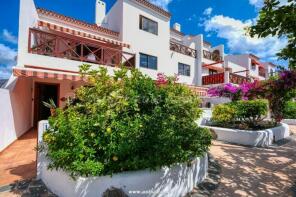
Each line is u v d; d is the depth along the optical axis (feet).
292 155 28.43
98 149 14.85
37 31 41.22
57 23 53.31
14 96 33.60
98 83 17.80
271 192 17.17
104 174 14.17
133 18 64.85
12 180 18.42
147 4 68.03
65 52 48.26
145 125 16.06
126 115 16.53
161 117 17.16
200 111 20.20
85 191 13.73
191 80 87.81
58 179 15.51
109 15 70.44
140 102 18.02
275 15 12.37
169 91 19.42
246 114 41.65
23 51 39.65
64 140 14.75
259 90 40.40
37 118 48.78
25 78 40.88
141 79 18.97
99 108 16.17
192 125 19.42
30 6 40.88
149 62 68.18
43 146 18.21
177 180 16.43
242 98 45.75
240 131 35.50
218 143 35.58
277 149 31.86
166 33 74.23
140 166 14.89
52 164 15.57
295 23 12.33
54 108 18.13
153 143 15.56
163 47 72.79
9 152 27.17
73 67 45.55
